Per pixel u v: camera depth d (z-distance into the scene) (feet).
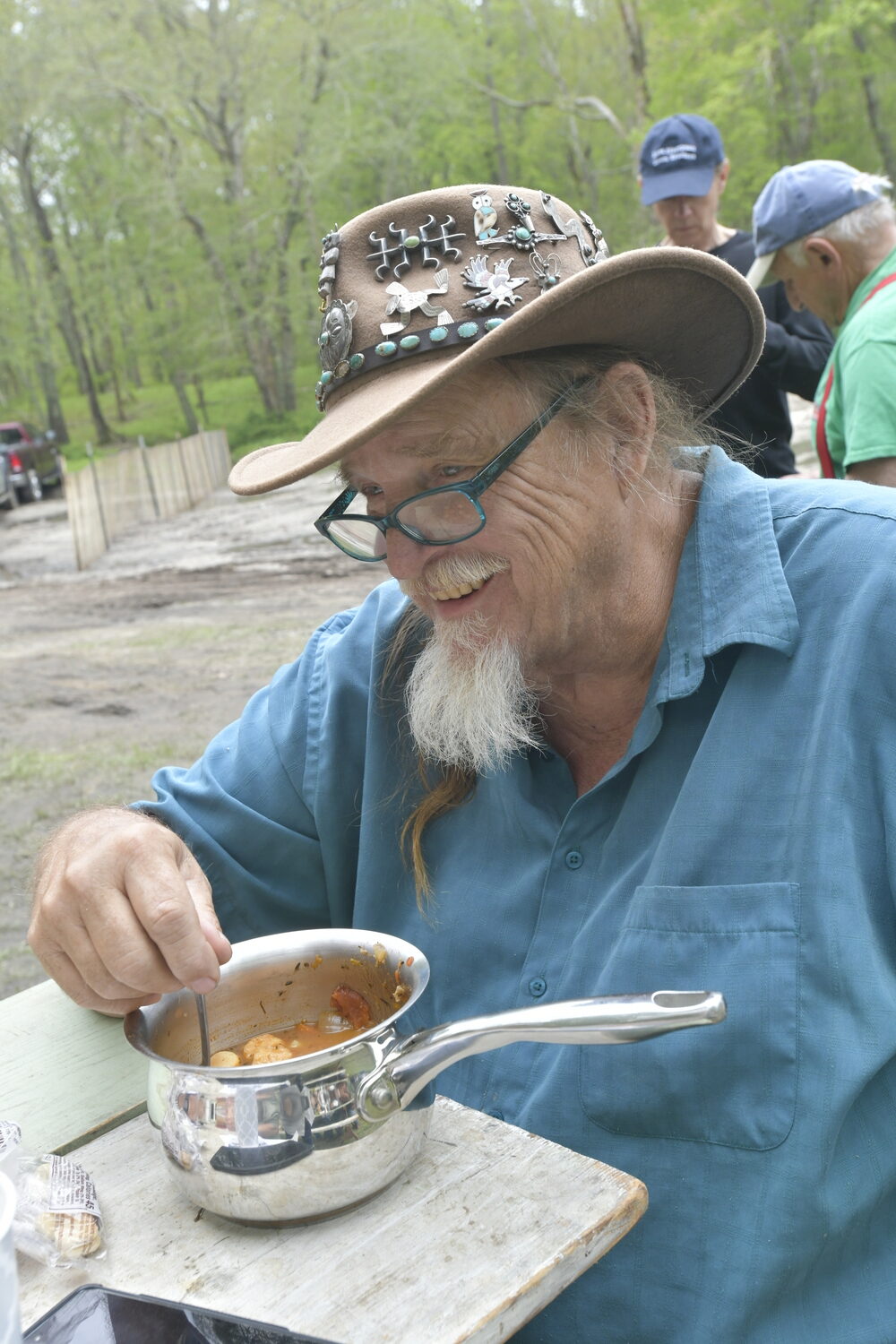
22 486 72.74
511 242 3.55
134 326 123.13
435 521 3.69
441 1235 2.69
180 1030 3.42
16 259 126.00
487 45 110.52
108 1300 2.53
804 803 3.48
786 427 12.67
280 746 4.73
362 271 3.67
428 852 4.38
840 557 3.68
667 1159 3.47
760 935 3.43
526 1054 3.79
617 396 3.81
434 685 3.95
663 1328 3.40
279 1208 2.70
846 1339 3.35
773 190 9.80
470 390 3.57
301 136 102.06
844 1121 3.38
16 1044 3.94
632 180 105.09
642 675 4.03
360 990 3.52
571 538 3.74
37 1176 2.87
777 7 77.61
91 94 98.43
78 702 24.27
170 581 39.01
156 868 3.34
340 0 98.07
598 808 3.90
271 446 4.30
